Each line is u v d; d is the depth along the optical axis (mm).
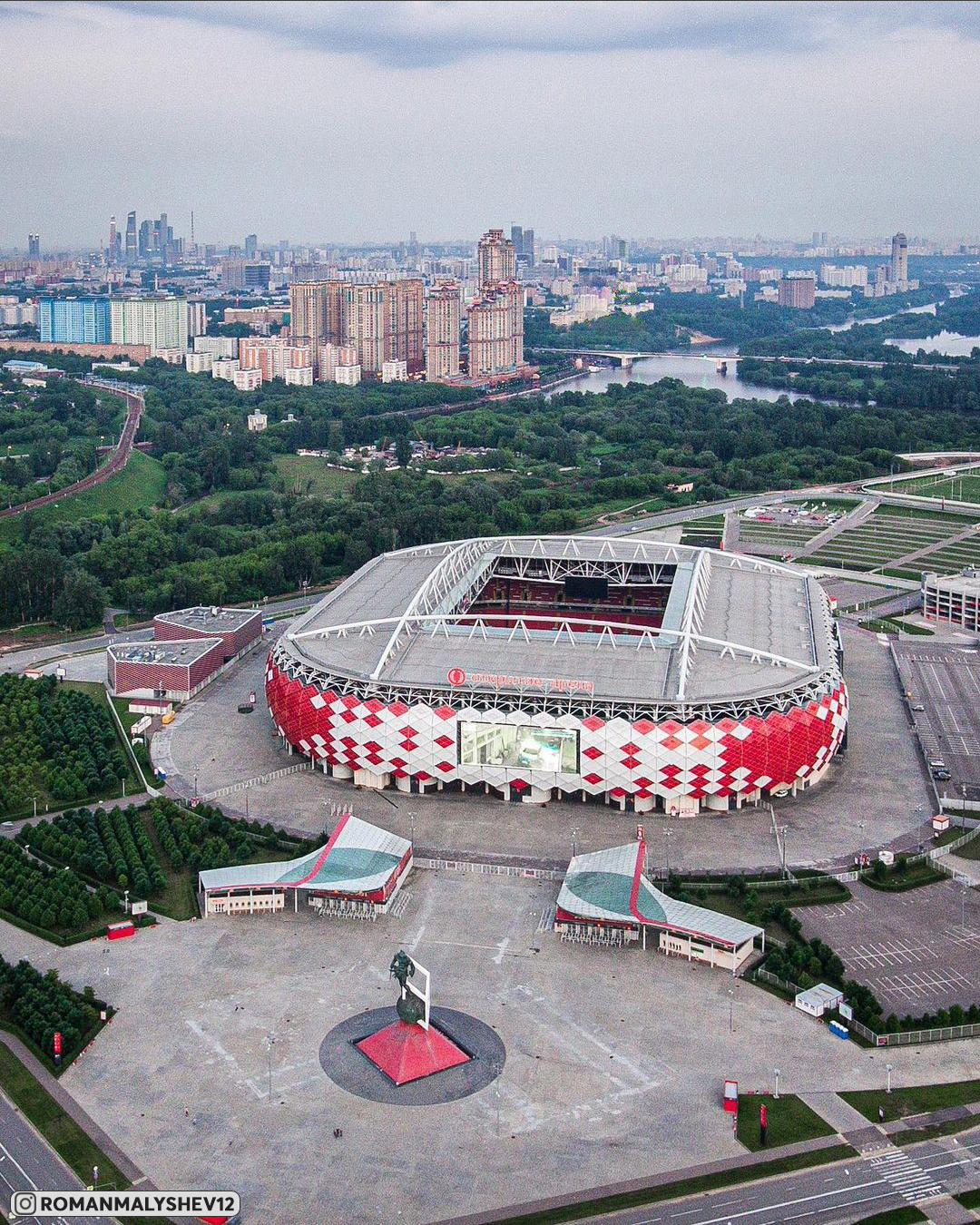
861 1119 190125
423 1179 177000
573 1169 179375
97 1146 183875
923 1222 169875
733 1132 186625
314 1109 191875
